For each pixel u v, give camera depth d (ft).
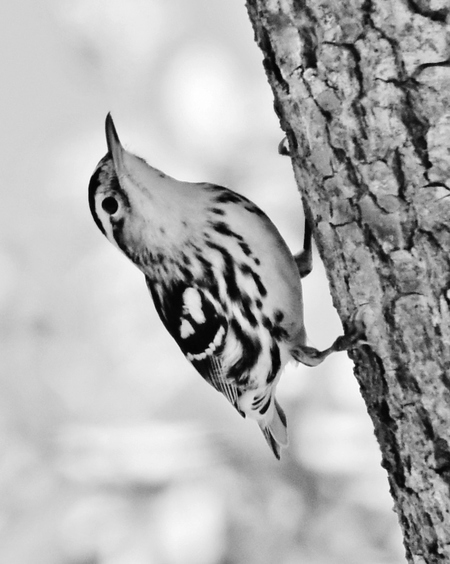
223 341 28.99
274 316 27.94
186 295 28.96
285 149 28.94
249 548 40.34
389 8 21.06
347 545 41.14
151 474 41.68
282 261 27.63
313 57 22.41
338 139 22.40
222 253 27.91
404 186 21.61
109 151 29.32
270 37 23.07
